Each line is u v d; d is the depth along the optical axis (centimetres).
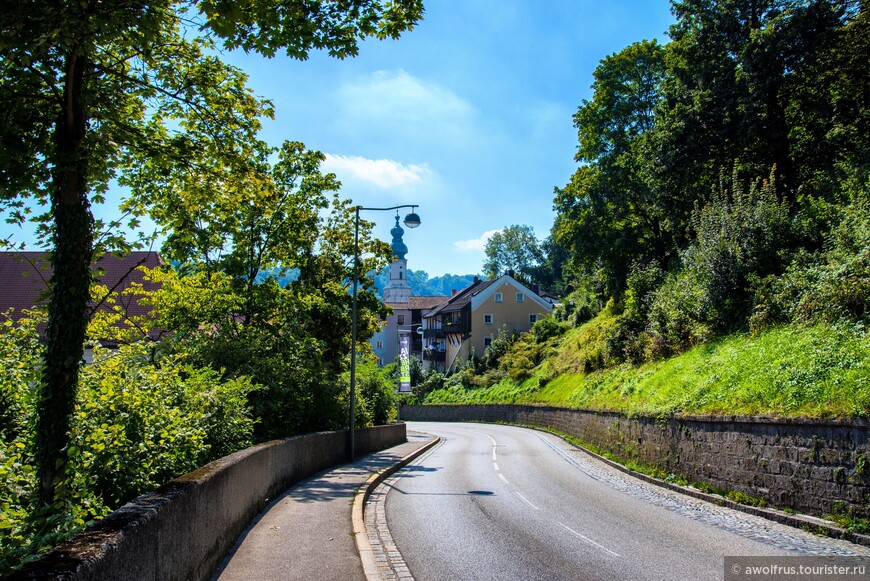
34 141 788
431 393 6912
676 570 759
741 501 1241
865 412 949
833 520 983
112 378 892
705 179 2955
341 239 3109
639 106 3931
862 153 2400
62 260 753
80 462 729
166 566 489
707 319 2067
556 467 2083
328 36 831
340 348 3062
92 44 700
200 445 947
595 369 3506
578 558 830
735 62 2783
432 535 998
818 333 1362
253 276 2494
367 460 2228
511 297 7500
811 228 1978
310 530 931
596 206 3931
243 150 1093
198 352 1759
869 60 2616
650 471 1753
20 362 900
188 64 994
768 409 1209
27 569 315
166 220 1132
